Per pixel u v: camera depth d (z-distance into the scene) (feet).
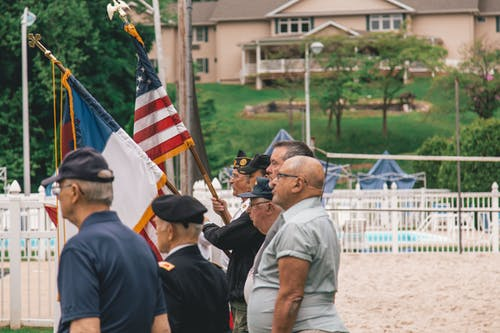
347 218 98.17
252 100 311.27
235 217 31.53
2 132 189.16
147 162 30.50
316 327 23.20
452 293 62.80
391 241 93.45
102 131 30.42
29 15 131.95
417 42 271.49
